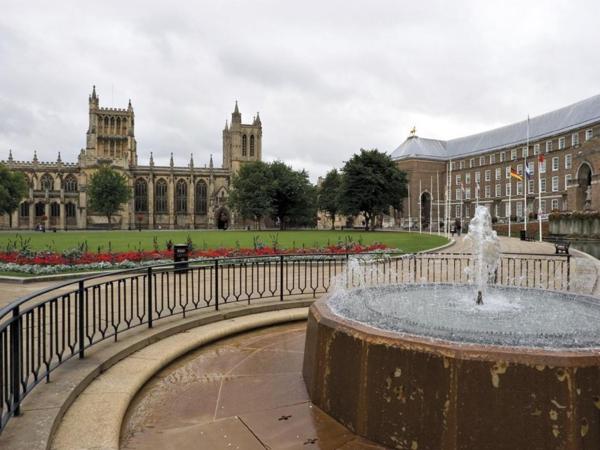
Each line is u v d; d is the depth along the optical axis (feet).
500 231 228.43
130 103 379.76
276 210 286.25
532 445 12.66
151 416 17.15
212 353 24.86
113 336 24.64
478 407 13.00
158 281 48.52
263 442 15.02
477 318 19.63
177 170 365.40
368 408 14.88
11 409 14.07
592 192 160.76
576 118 254.68
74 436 14.39
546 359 12.75
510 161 302.66
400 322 17.10
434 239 137.49
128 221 345.51
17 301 14.61
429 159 364.58
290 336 28.35
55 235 188.55
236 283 47.29
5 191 247.70
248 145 383.45
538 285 46.85
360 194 241.35
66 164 364.17
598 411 12.74
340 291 24.44
